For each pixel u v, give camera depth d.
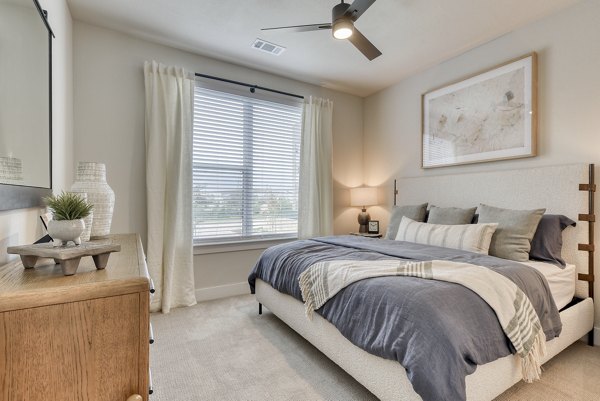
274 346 2.22
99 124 2.77
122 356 0.69
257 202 3.63
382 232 4.17
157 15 2.58
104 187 1.59
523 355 1.41
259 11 2.51
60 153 2.06
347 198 4.37
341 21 1.94
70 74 2.52
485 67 2.98
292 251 2.43
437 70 3.46
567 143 2.41
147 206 2.87
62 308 0.64
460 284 1.45
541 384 1.73
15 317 0.60
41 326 0.62
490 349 1.30
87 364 0.66
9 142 1.01
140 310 0.71
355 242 2.73
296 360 2.03
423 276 1.56
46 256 0.76
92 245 0.88
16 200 1.05
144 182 2.96
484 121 2.95
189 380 1.81
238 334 2.42
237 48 3.11
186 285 3.05
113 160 2.83
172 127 3.01
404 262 1.85
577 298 2.24
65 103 2.28
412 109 3.77
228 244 3.39
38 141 1.39
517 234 2.28
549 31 2.52
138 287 0.71
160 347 2.21
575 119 2.37
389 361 1.37
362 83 4.02
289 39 2.94
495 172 2.81
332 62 3.41
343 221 4.33
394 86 4.02
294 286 2.11
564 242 2.33
